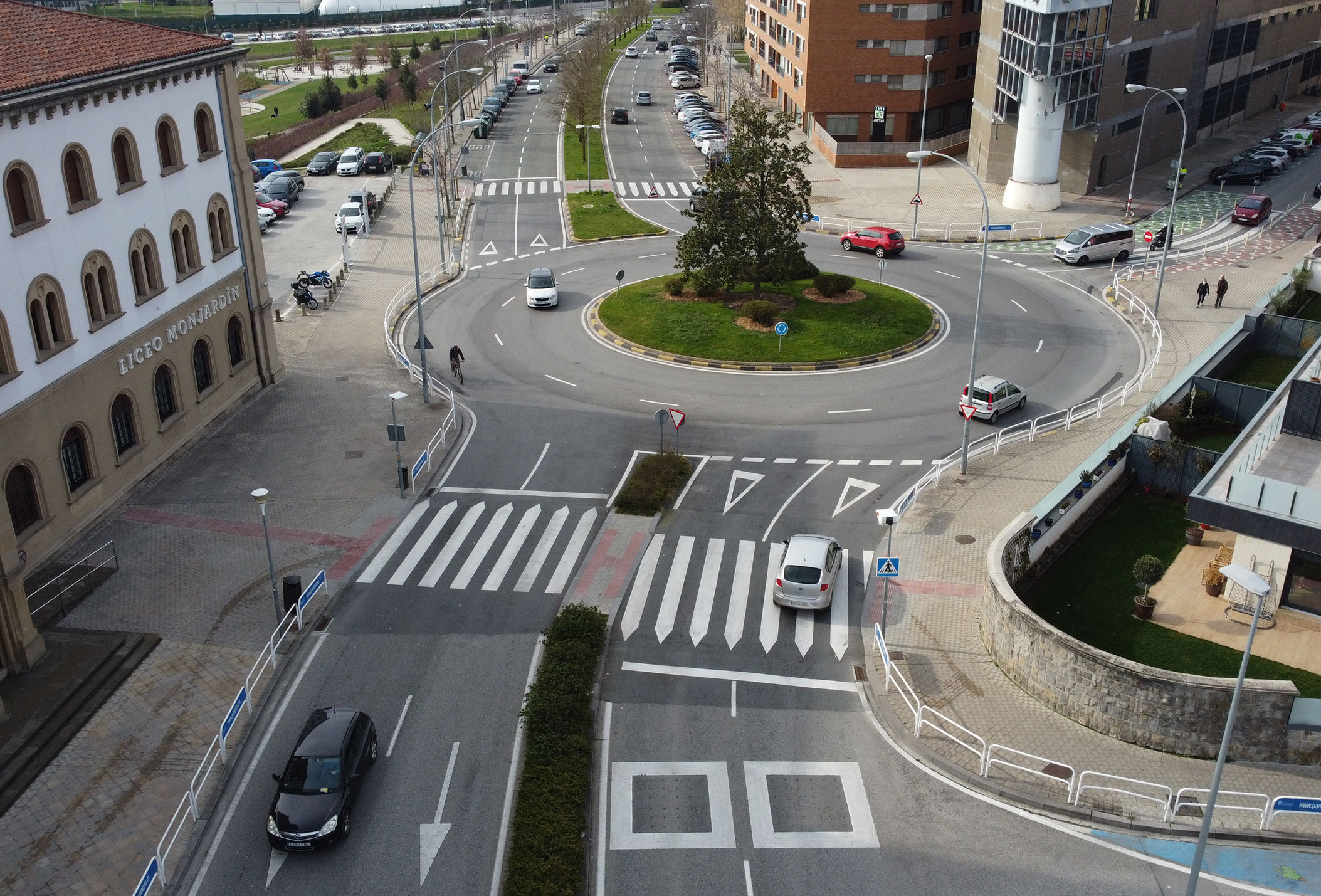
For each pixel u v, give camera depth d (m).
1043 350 44.72
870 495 33.16
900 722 22.97
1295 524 24.19
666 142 92.50
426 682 24.30
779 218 47.28
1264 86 92.69
